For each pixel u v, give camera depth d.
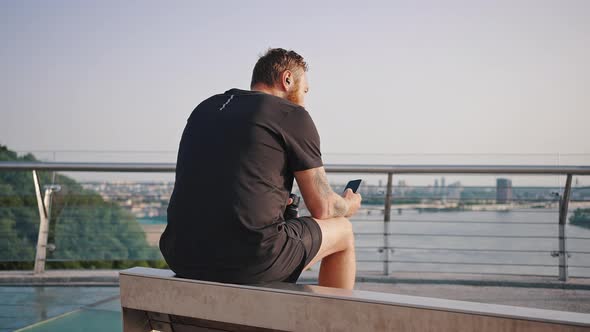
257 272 1.41
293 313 1.19
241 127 1.50
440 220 4.21
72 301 3.32
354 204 1.82
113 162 4.22
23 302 3.29
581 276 3.96
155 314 1.49
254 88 1.85
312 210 1.63
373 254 4.24
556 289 3.76
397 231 4.25
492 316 0.99
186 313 1.33
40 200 4.17
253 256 1.40
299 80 1.86
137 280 1.41
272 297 1.21
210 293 1.29
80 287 3.84
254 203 1.43
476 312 1.00
